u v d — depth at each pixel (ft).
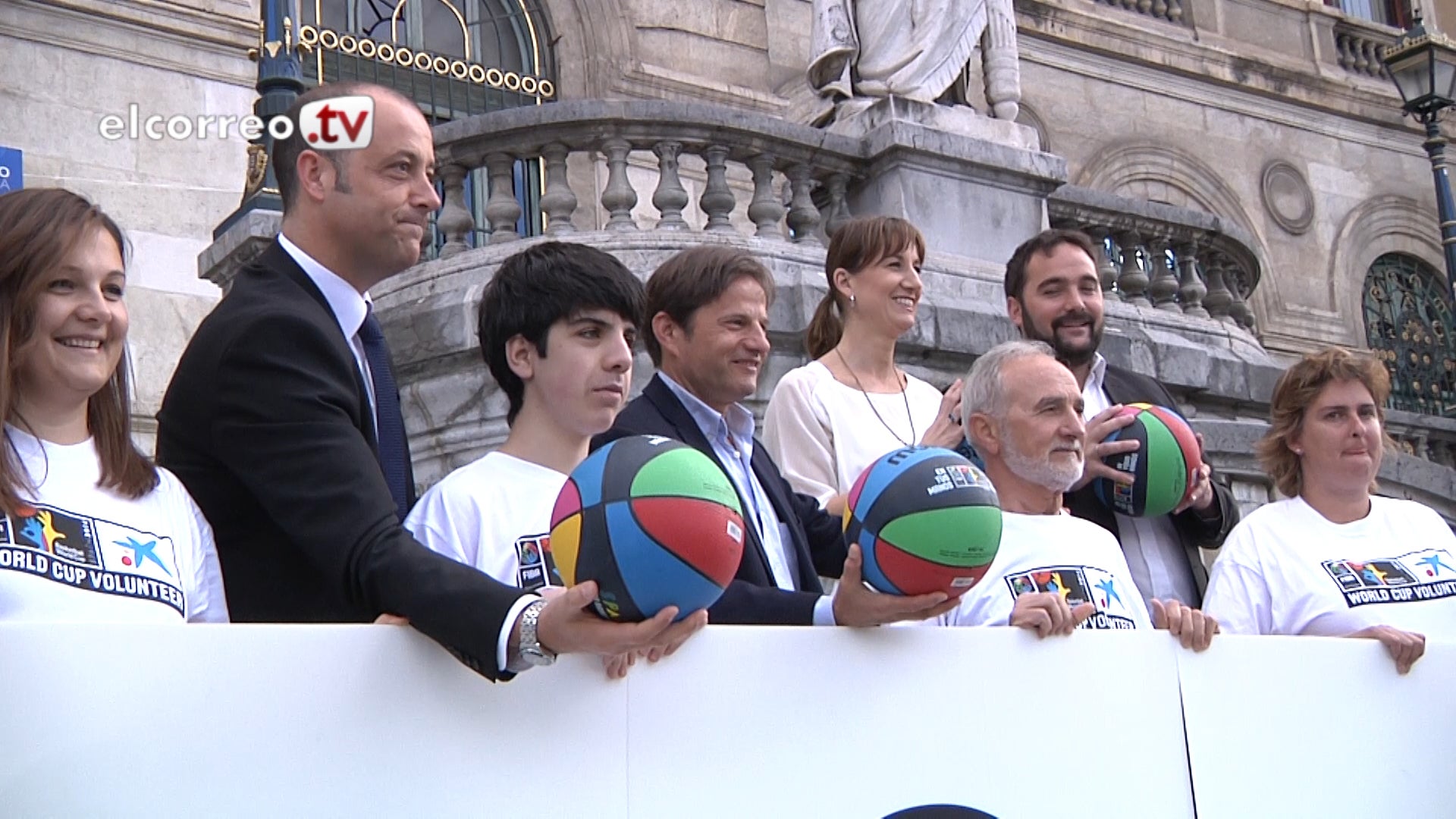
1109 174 56.08
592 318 10.33
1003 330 25.50
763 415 22.79
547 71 45.19
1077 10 56.44
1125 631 10.21
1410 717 11.36
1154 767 10.09
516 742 7.95
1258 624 12.86
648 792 8.27
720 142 26.02
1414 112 42.98
